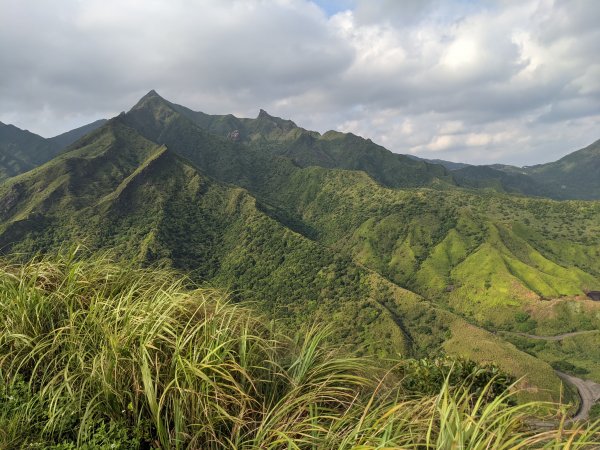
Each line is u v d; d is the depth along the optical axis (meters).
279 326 5.39
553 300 129.12
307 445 3.52
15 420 3.58
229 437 3.80
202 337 4.36
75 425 3.84
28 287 5.15
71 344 4.43
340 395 4.29
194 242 160.50
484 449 2.83
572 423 2.86
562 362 100.88
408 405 3.82
